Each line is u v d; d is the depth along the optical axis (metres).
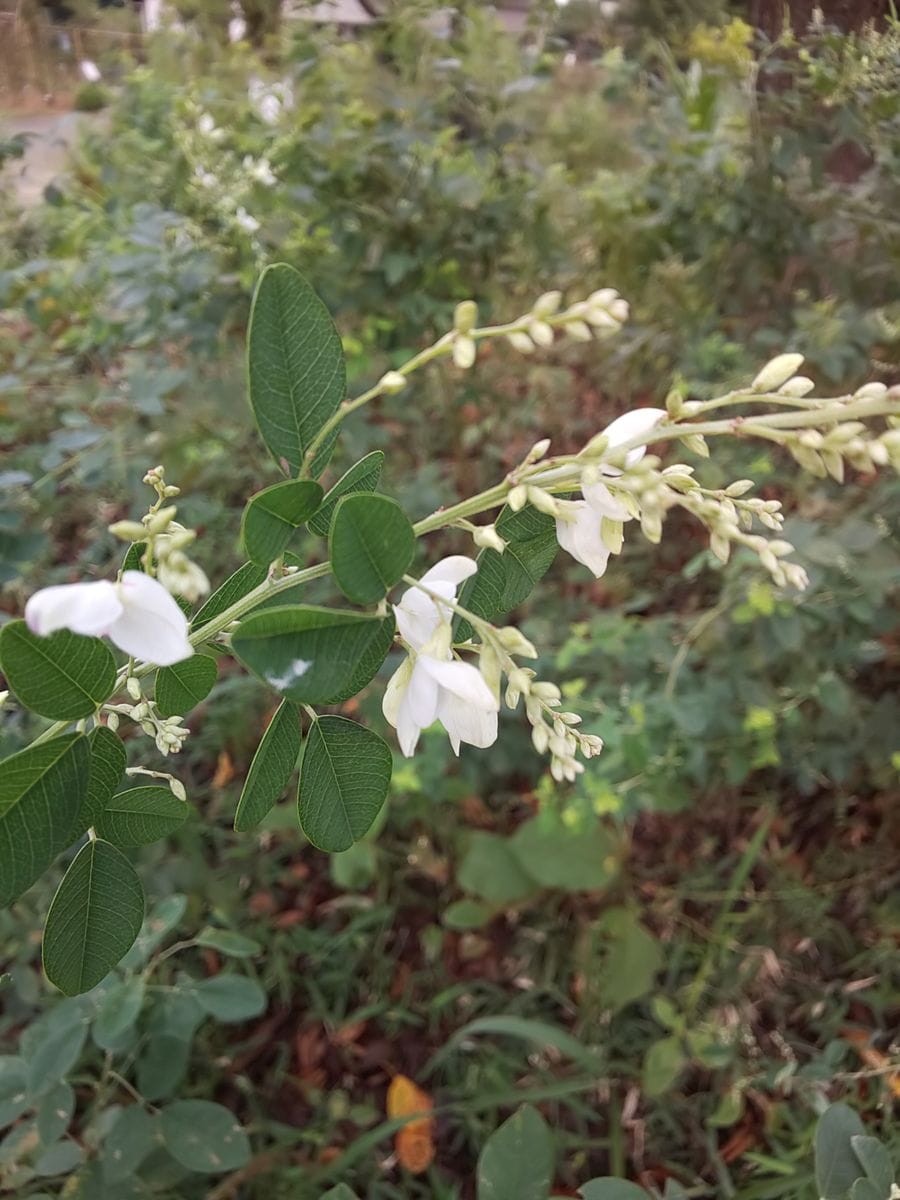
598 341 0.72
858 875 0.59
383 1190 0.47
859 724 0.55
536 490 0.19
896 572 0.47
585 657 0.57
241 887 0.57
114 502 0.62
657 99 0.63
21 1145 0.40
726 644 0.55
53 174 0.69
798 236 0.59
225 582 0.21
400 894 0.59
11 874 0.18
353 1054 0.53
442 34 0.60
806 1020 0.54
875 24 0.52
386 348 0.66
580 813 0.52
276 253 0.59
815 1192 0.44
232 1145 0.37
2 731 0.36
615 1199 0.31
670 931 0.57
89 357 0.68
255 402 0.18
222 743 0.59
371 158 0.58
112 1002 0.37
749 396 0.18
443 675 0.18
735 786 0.61
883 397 0.17
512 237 0.66
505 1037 0.54
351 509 0.16
